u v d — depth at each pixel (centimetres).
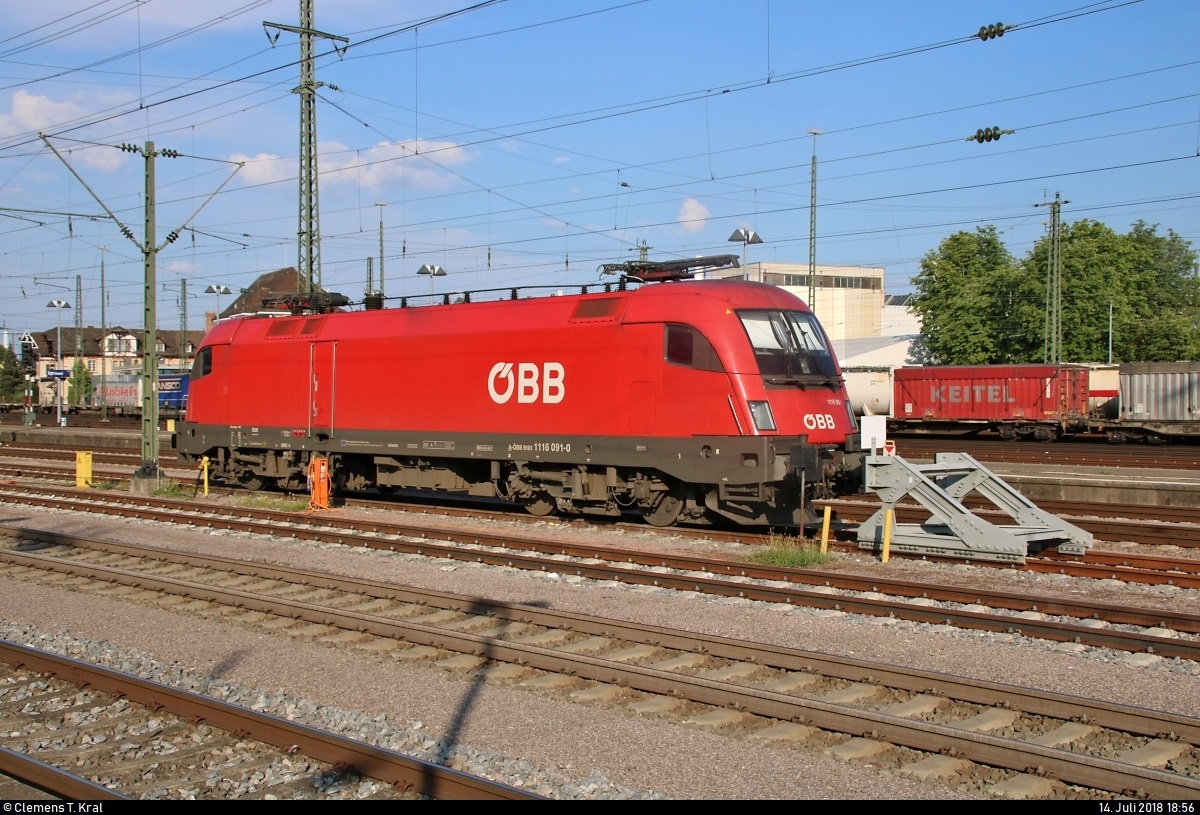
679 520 1833
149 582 1379
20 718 852
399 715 848
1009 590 1308
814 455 1572
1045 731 779
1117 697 866
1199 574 1403
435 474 2173
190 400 2694
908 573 1418
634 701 870
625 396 1769
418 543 1666
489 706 866
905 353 6912
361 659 1021
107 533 1958
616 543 1698
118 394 8388
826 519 1551
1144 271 7712
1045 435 4766
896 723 753
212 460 2739
